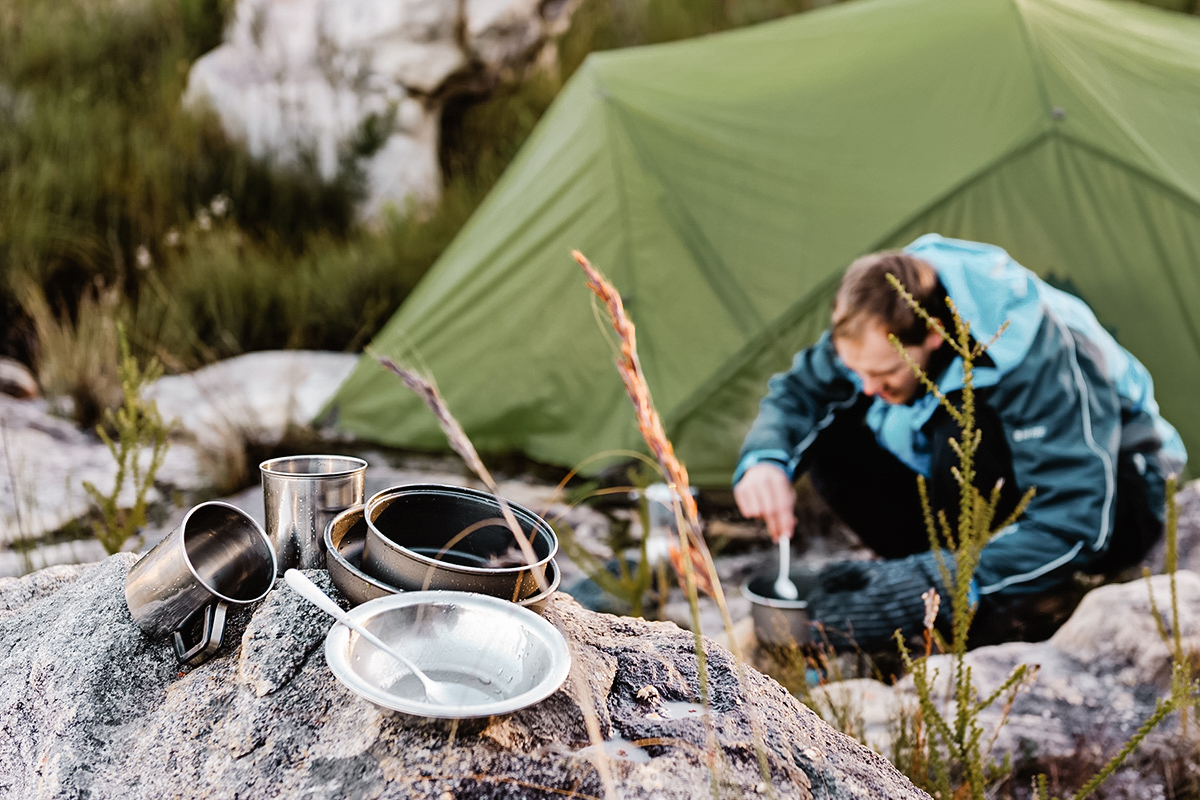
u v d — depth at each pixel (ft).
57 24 20.29
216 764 2.84
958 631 3.96
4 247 14.28
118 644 3.23
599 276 2.20
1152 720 3.50
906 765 5.00
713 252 9.93
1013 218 9.05
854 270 8.71
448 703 2.74
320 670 3.06
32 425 11.39
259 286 15.20
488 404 11.05
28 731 3.11
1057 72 9.73
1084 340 8.23
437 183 18.67
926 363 8.37
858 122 10.21
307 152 18.22
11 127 17.02
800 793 2.90
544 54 20.71
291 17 18.38
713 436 9.56
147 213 16.52
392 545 3.12
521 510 3.50
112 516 6.81
